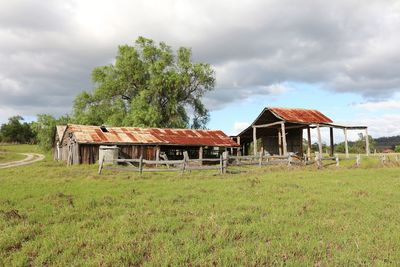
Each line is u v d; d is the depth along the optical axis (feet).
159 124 167.94
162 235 24.67
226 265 19.19
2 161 169.58
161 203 37.35
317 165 89.15
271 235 24.95
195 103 185.26
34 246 22.63
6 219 29.58
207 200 39.17
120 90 175.83
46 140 185.57
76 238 24.35
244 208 34.58
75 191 46.44
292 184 52.60
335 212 32.60
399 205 36.19
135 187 50.72
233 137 143.43
